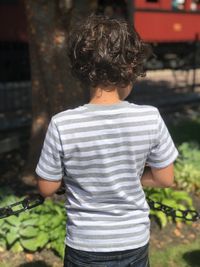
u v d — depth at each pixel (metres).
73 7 2.71
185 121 5.12
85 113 1.05
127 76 1.05
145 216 1.11
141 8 6.46
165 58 7.77
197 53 7.69
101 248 1.06
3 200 2.43
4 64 6.43
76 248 1.08
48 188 1.10
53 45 2.76
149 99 6.04
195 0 7.43
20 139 3.78
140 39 1.08
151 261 2.16
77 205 1.08
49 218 2.25
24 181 3.00
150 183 1.15
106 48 1.03
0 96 5.65
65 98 2.82
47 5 2.73
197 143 3.76
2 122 4.73
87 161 1.05
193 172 2.97
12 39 6.14
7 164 3.44
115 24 1.06
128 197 1.08
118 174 1.07
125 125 1.06
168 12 6.88
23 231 2.18
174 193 2.63
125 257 1.07
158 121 1.09
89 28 1.06
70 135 1.04
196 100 6.32
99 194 1.06
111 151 1.05
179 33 7.12
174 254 2.22
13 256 2.15
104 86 1.06
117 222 1.07
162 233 2.40
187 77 7.20
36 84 2.91
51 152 1.06
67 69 2.78
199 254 2.23
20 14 6.12
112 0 7.01
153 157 1.10
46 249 2.20
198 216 1.44
